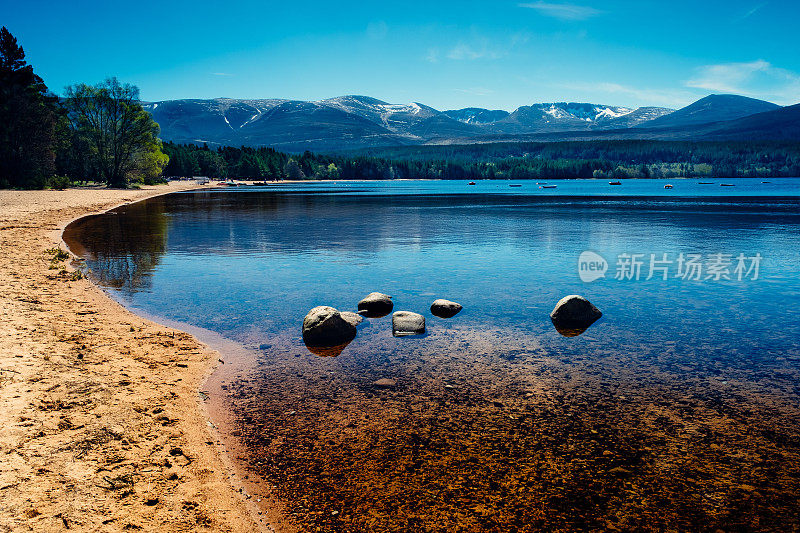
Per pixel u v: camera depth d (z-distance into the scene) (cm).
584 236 2892
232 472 527
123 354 843
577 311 1174
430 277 1686
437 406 705
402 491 504
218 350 924
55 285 1362
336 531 441
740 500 496
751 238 2795
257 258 2047
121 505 436
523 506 481
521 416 676
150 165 9412
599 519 464
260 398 722
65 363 762
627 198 8000
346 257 2095
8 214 3394
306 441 600
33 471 469
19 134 6919
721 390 775
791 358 928
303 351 937
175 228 3188
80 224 3262
